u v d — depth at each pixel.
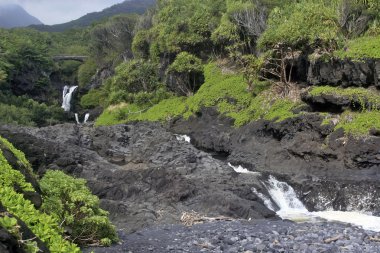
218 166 23.94
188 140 34.50
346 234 11.88
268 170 24.58
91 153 26.17
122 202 17.75
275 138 27.53
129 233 13.73
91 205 11.08
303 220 17.09
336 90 25.95
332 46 27.84
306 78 30.94
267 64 33.38
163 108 41.53
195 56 44.19
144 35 53.31
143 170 21.05
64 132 30.83
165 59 48.28
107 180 21.27
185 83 43.12
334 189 19.95
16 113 49.22
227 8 43.62
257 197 19.55
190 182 19.92
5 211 5.55
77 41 102.31
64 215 10.52
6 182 8.20
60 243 6.39
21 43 67.06
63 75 75.00
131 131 31.11
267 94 31.75
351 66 26.30
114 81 50.62
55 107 60.59
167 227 14.39
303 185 20.88
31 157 22.56
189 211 17.47
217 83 38.47
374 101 24.12
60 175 12.20
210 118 35.00
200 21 44.62
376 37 27.59
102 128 31.31
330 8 31.72
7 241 4.73
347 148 22.81
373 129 22.64
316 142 24.72
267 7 41.31
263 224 14.22
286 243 10.77
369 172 21.78
